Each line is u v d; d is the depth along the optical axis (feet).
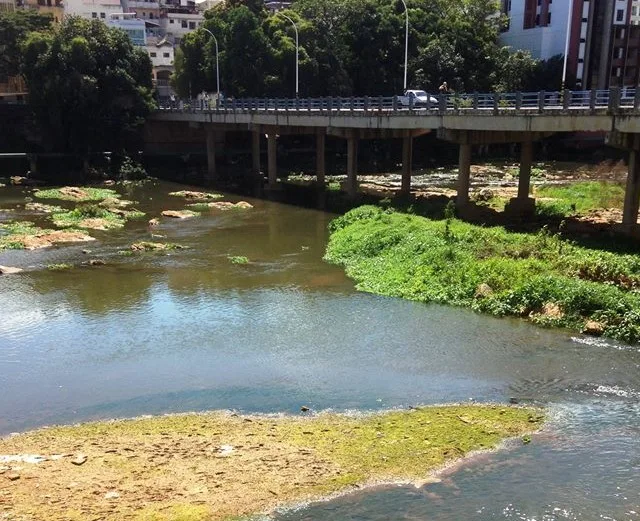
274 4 364.79
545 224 110.42
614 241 94.17
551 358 63.52
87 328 73.87
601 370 60.70
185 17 395.75
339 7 262.47
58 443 48.08
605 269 79.25
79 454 46.21
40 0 315.37
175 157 231.50
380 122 142.72
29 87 209.56
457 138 126.21
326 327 73.20
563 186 166.40
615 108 95.40
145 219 143.33
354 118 149.59
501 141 127.13
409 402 54.95
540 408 53.52
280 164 239.09
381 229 110.11
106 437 48.96
